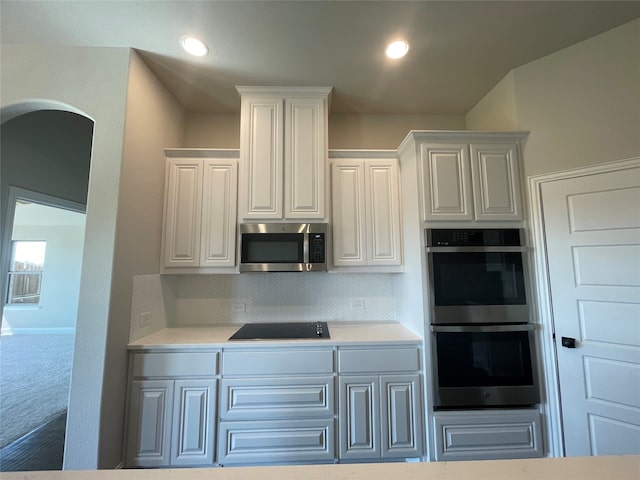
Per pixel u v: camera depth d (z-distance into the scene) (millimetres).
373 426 1843
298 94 2295
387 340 1895
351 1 1574
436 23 1723
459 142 2053
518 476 579
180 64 2027
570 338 1814
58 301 6145
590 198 1806
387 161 2346
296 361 1861
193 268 2186
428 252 1945
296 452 1808
